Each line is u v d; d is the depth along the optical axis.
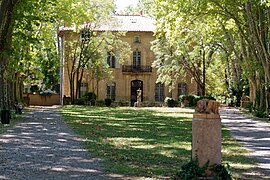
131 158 12.03
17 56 26.80
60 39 62.66
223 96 58.75
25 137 17.48
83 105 56.06
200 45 50.84
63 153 12.91
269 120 29.97
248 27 32.50
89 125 24.28
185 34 33.47
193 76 54.81
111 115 35.09
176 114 37.69
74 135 18.45
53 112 38.66
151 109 47.91
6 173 9.62
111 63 64.00
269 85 31.64
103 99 59.88
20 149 13.79
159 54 55.72
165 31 31.98
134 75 64.31
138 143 15.98
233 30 36.72
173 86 56.72
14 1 21.22
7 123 24.20
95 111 41.47
